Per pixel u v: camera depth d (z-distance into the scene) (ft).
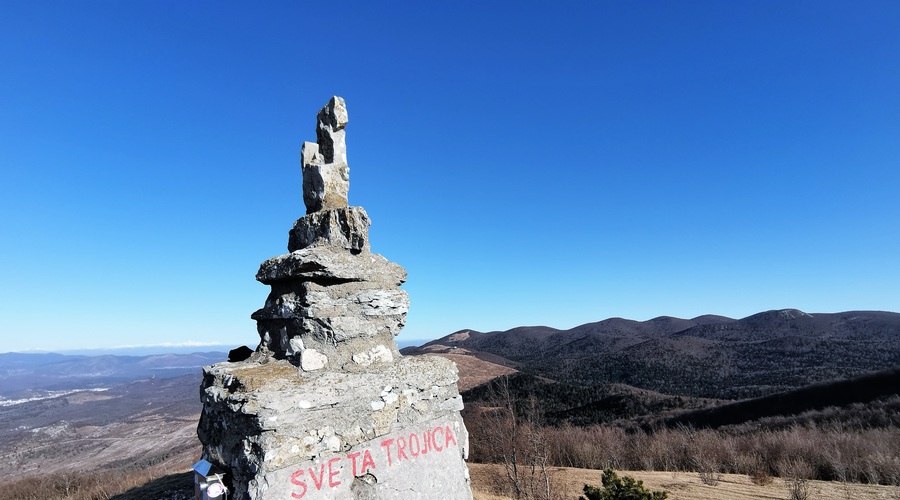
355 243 21.76
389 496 18.89
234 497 16.47
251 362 20.44
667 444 121.19
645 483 75.51
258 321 22.30
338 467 17.46
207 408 18.63
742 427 155.94
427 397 21.44
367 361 20.54
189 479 52.85
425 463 20.58
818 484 75.92
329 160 23.98
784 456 96.22
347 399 18.25
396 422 19.80
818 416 148.56
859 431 121.70
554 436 121.60
